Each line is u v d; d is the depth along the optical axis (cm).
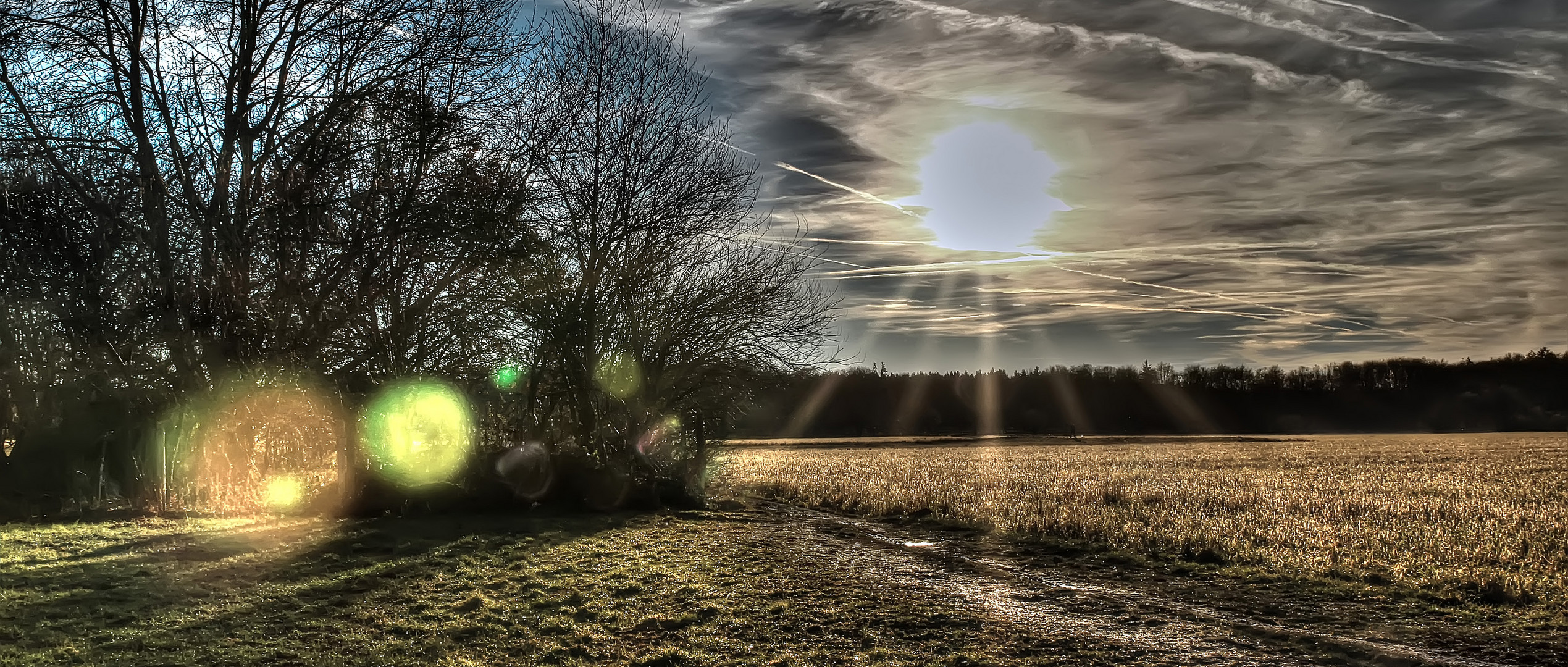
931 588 1369
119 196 1928
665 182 2581
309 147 1964
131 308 1964
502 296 2334
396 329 2130
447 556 1602
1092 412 13225
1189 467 4825
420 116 2012
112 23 1944
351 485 2177
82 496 2164
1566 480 3756
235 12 1997
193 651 975
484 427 2525
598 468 2444
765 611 1188
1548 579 1375
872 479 3725
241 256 1939
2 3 1881
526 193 2209
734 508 2634
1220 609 1234
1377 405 13988
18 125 1909
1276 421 13650
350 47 2023
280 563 1477
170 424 2164
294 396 2084
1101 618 1170
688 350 2658
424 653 994
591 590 1319
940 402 12262
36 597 1188
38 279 1975
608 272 2544
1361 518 2252
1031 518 2147
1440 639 1076
